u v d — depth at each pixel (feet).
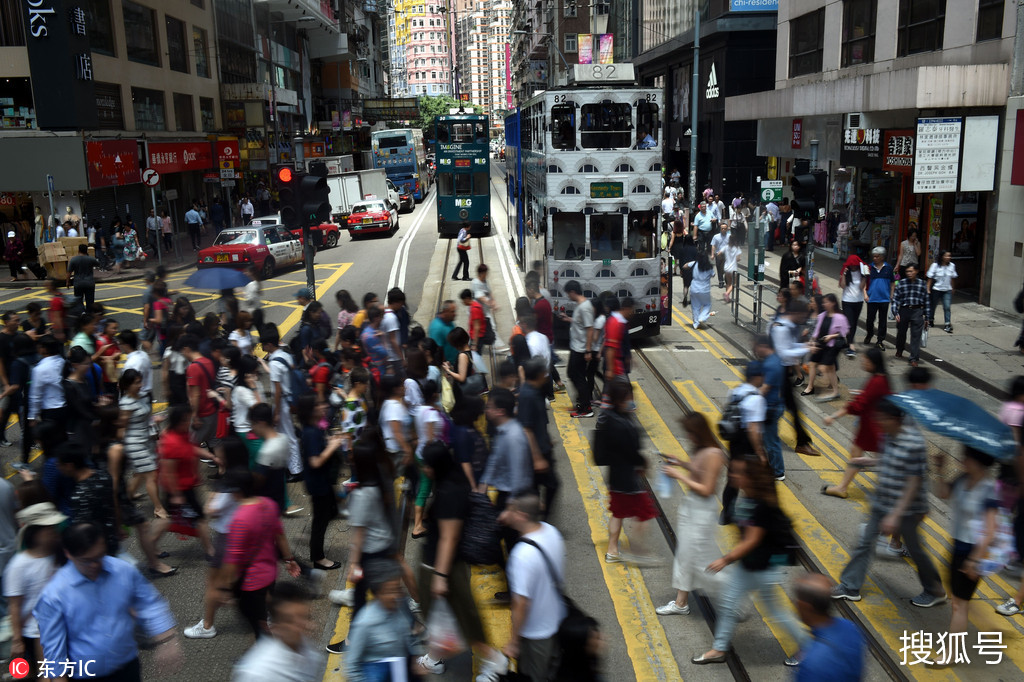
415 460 26.23
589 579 24.23
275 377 30.40
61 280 84.07
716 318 61.26
